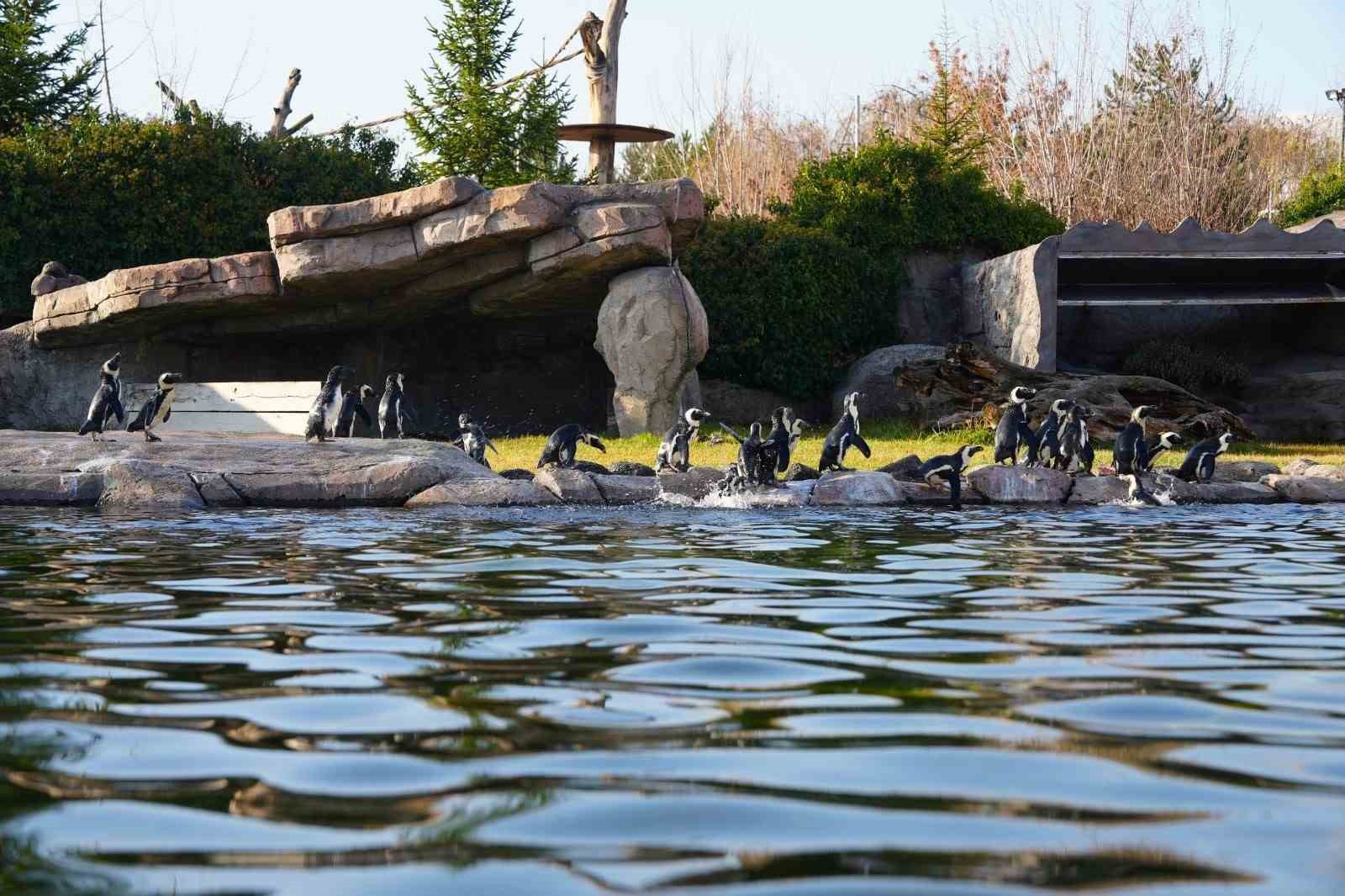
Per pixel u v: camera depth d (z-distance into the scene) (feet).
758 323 100.07
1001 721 13.99
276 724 13.75
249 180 100.99
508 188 71.26
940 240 108.27
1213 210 134.21
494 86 107.76
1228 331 110.52
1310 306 109.50
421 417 93.56
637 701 14.89
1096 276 101.81
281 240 75.00
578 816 10.60
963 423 80.07
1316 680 16.25
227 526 37.99
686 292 76.18
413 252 73.72
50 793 11.20
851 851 9.76
